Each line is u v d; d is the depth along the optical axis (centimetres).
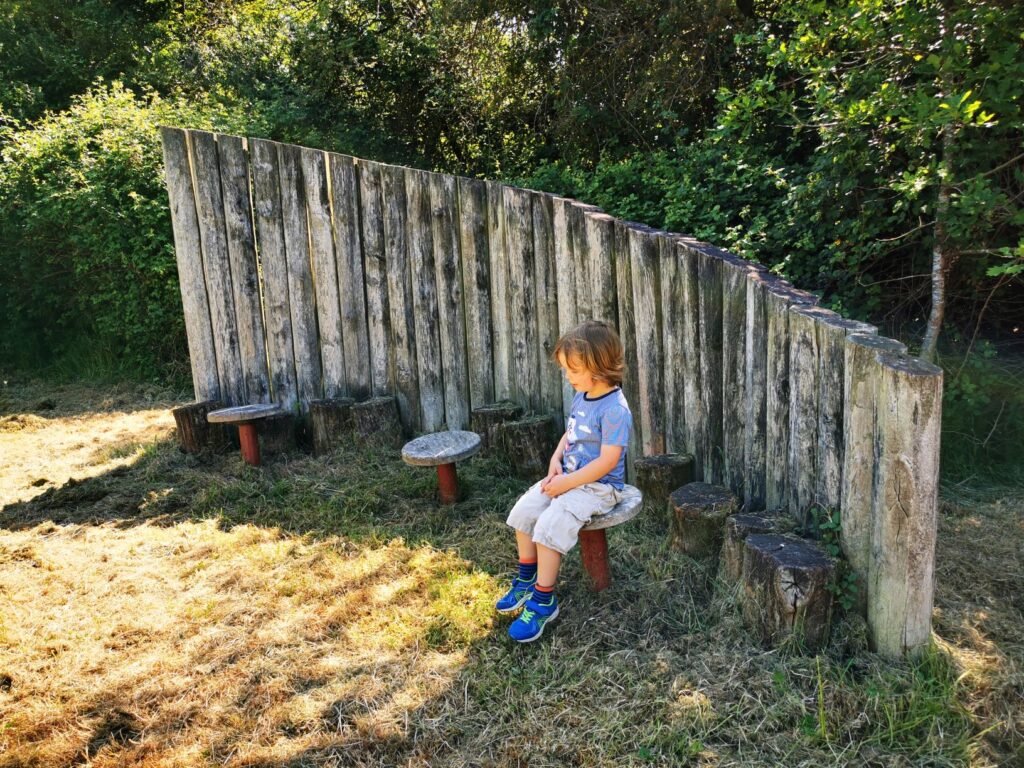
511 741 239
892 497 248
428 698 262
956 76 405
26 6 1166
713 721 241
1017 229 436
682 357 381
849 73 435
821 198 462
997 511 384
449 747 240
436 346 508
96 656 291
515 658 282
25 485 475
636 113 838
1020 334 486
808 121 507
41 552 378
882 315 497
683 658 274
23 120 1027
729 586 303
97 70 1147
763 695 249
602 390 302
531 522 302
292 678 275
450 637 295
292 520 412
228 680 276
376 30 1053
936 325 430
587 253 427
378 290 515
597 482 298
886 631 258
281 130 964
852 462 267
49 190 711
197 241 534
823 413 288
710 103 808
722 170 562
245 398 548
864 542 267
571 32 862
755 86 467
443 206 486
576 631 294
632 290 406
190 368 715
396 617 311
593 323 299
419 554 365
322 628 306
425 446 414
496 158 1071
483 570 347
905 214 452
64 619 317
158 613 321
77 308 780
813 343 294
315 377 538
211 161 521
